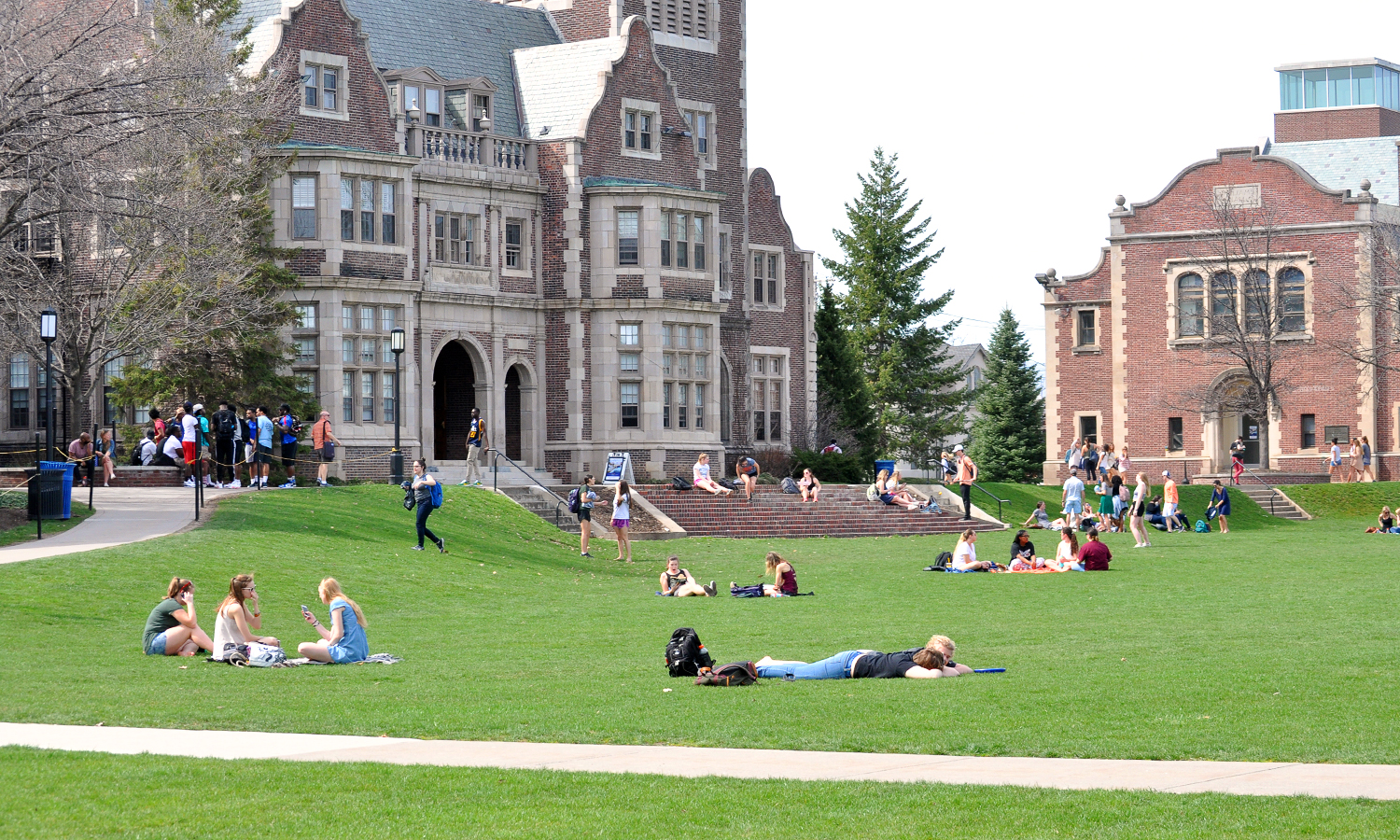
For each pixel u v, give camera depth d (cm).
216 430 4209
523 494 4691
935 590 3155
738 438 6009
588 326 5253
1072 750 1333
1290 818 1057
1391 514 5219
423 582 3028
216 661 1972
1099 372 7412
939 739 1394
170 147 4047
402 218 4809
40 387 4972
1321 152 7731
